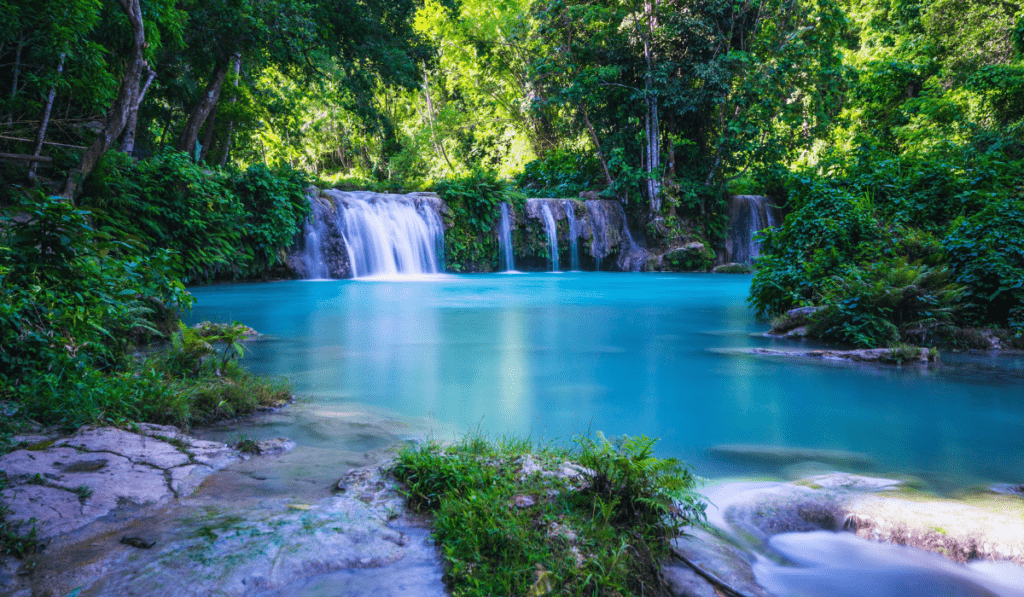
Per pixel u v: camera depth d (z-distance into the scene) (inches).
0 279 173.5
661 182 1142.3
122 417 159.5
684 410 204.4
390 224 949.8
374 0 1016.9
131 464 128.7
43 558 90.6
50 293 175.5
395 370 267.3
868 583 99.4
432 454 132.4
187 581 85.3
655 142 1132.5
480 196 1047.0
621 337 370.9
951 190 450.3
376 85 1098.1
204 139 1050.7
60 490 111.7
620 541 96.3
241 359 287.1
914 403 216.4
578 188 1285.7
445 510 105.4
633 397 222.2
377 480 124.4
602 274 1039.6
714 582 93.6
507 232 1079.0
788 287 415.5
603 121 1193.4
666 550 100.7
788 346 338.3
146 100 908.0
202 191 690.8
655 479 110.6
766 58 1139.9
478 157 1913.1
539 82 1188.5
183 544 95.3
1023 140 879.1
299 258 842.8
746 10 1074.7
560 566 88.3
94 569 87.6
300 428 172.6
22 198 169.5
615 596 85.0
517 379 250.8
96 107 547.8
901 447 168.1
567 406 207.6
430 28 1667.1
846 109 1318.9
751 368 277.4
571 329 404.5
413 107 2084.2
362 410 196.1
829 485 137.3
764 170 1148.5
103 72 511.5
